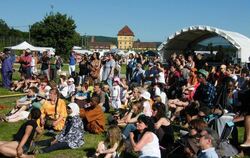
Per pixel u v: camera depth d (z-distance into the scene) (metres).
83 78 21.88
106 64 21.03
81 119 11.49
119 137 9.38
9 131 12.19
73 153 10.06
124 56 61.75
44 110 11.93
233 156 9.27
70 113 10.80
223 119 9.85
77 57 35.25
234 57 26.22
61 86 19.11
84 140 11.32
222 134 9.36
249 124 9.68
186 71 17.86
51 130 11.73
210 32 27.56
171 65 20.78
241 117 9.98
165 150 9.24
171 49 31.72
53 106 11.91
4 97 20.06
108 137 9.41
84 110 12.57
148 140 8.01
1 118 13.65
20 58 24.50
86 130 12.41
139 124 8.28
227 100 12.85
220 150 8.51
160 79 18.89
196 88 13.70
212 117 10.18
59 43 84.75
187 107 12.02
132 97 15.39
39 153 9.91
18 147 8.90
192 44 32.38
